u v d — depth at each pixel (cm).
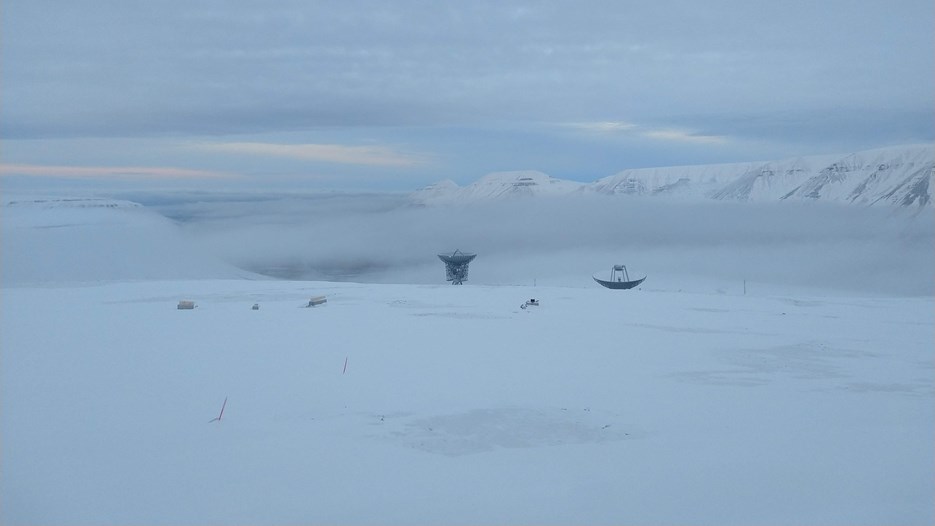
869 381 2636
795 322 4431
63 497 1300
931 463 1432
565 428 1875
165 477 1415
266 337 3481
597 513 1156
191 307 4731
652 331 3928
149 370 2627
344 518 1163
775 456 1499
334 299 5519
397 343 3338
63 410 2027
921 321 4534
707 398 2297
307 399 2184
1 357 2884
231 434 1769
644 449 1622
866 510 1140
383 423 1897
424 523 1132
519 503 1221
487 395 2273
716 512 1147
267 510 1216
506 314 4603
